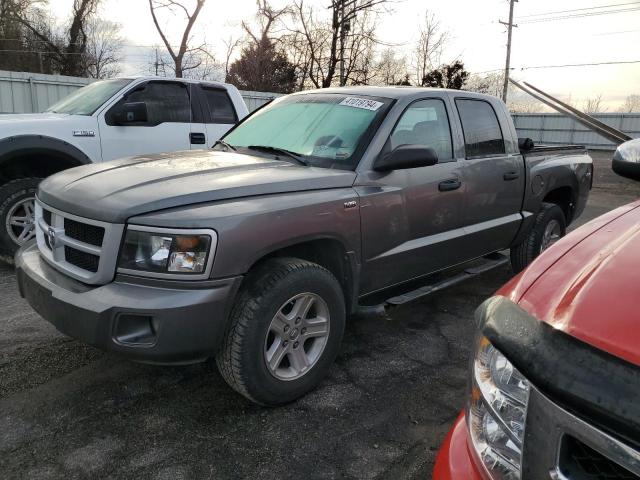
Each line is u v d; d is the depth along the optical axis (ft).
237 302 8.94
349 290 11.05
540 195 16.88
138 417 9.43
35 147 17.33
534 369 3.86
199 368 11.24
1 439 8.71
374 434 9.14
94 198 8.90
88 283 8.64
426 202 12.45
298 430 9.19
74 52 92.43
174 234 8.13
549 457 3.73
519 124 117.80
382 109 12.14
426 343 12.96
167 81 21.67
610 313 3.98
